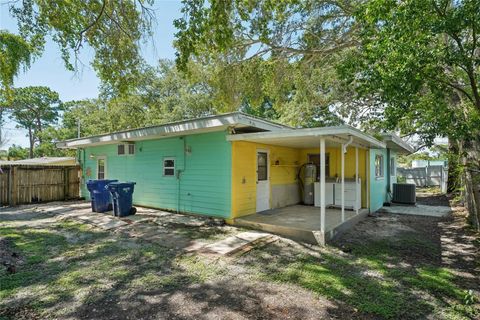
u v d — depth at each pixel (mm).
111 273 3934
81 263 4320
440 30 3453
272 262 4414
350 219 6988
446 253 4938
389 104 4562
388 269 4152
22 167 10758
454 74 4590
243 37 9188
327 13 8344
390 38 3795
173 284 3588
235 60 9930
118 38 6883
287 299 3209
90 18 6426
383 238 5941
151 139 9156
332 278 3801
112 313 2881
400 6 3594
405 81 3816
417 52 3631
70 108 32469
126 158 10172
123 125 20766
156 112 21562
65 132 30078
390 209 9898
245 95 10656
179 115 21531
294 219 6859
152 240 5551
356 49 8203
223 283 3627
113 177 10750
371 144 7859
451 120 4375
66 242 5473
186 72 5898
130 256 4641
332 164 9562
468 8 3236
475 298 3225
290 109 13203
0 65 6473
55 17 5988
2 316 2803
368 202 8719
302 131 5652
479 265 4332
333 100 11656
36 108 33094
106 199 8680
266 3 6145
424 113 4574
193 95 21516
